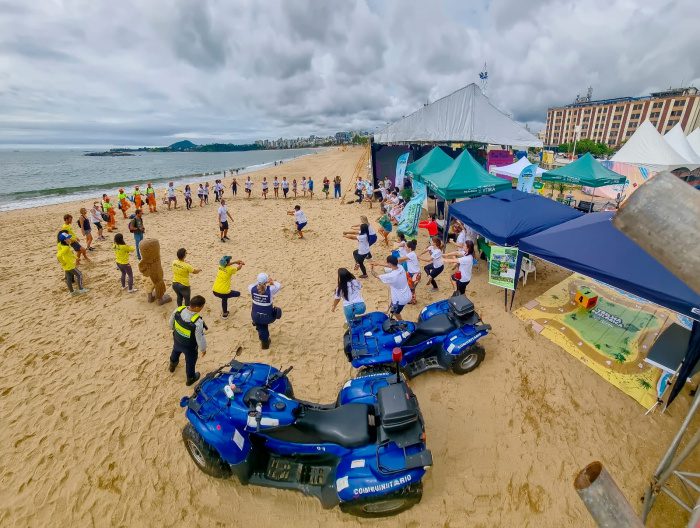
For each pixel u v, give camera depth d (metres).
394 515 3.94
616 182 14.26
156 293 8.90
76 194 33.59
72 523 4.04
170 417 5.45
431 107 18.16
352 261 11.55
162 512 4.12
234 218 18.73
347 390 4.82
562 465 4.41
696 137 21.72
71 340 7.53
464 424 5.06
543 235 6.96
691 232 1.05
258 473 4.32
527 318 7.43
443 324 5.91
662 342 5.27
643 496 4.04
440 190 11.38
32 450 4.96
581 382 5.68
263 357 6.73
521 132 16.14
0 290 10.14
